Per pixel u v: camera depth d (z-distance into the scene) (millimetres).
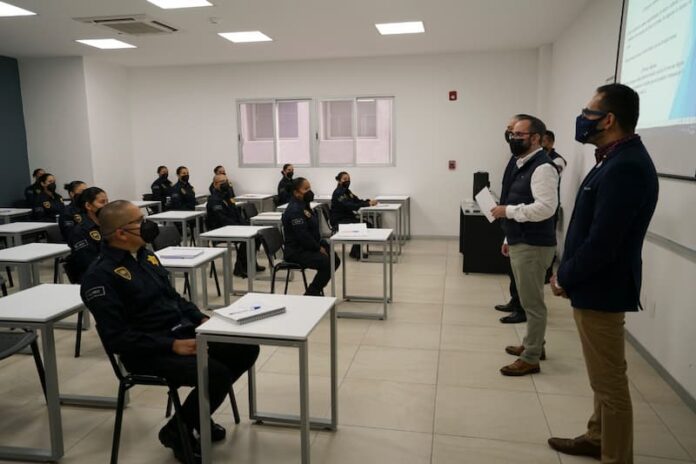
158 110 8703
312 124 8258
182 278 5562
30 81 7895
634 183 1685
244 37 6473
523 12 5320
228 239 4547
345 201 6555
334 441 2375
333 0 4855
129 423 2576
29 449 2303
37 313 2172
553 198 2762
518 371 3041
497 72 7539
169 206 7684
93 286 2041
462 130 7781
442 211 8023
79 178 8023
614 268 1780
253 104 8430
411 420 2557
